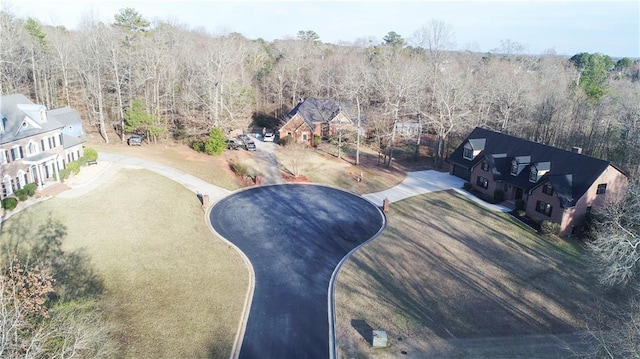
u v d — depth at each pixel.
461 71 92.25
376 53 114.38
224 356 22.06
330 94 90.31
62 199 36.31
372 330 24.45
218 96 63.41
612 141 61.31
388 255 33.47
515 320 25.89
